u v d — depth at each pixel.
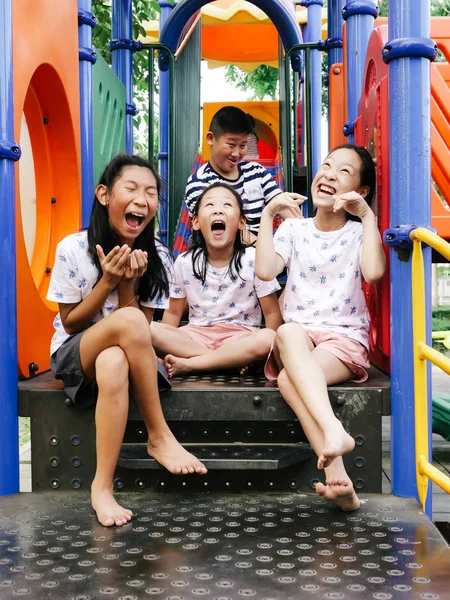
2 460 2.37
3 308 2.35
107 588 1.62
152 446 2.29
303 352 2.30
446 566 1.74
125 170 2.31
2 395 2.36
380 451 2.40
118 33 5.05
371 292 3.02
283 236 2.82
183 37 6.20
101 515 2.06
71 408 2.42
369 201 2.85
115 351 2.18
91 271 2.41
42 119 3.30
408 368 2.32
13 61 2.45
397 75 2.31
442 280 24.39
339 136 4.43
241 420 2.43
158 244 2.67
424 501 2.29
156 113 9.84
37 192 3.42
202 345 2.87
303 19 8.45
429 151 2.33
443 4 16.41
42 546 1.88
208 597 1.57
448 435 4.10
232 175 4.15
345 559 1.78
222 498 2.32
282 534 1.97
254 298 3.07
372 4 3.91
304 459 2.36
